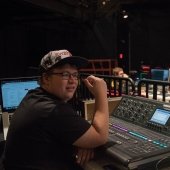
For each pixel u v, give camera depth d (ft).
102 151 3.81
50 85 3.82
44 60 3.83
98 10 23.89
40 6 18.40
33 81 6.97
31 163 3.50
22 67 26.16
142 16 26.53
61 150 3.67
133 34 27.20
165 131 4.04
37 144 3.50
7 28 24.08
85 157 3.95
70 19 24.40
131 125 4.56
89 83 4.27
